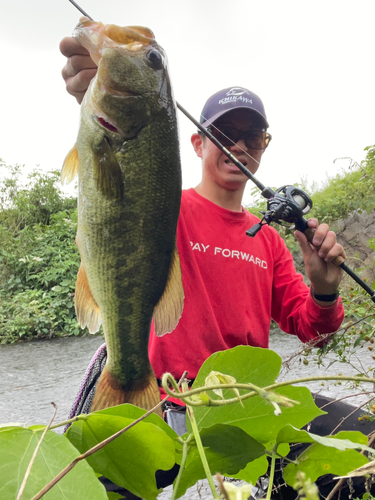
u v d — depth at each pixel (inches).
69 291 319.0
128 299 55.4
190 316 82.7
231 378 19.5
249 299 91.6
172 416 66.4
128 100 54.4
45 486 15.9
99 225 55.0
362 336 74.7
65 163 60.3
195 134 112.6
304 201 74.2
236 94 99.5
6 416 143.5
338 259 76.1
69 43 62.6
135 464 22.3
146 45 56.9
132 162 54.9
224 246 90.7
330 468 22.6
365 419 61.9
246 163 99.1
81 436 21.7
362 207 278.2
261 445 22.2
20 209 450.0
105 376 55.3
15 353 247.4
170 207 57.5
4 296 352.8
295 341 210.8
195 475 23.1
